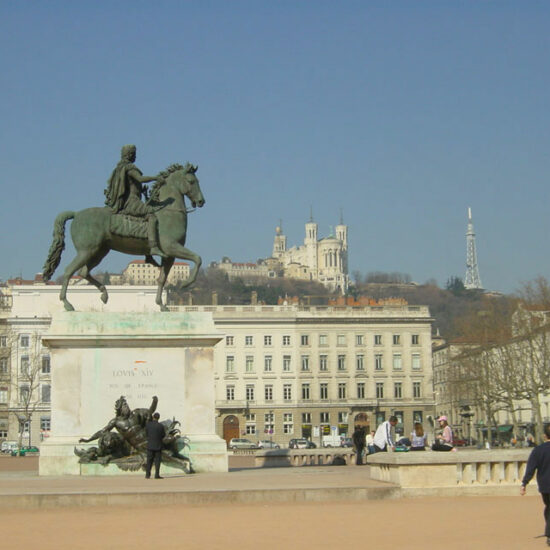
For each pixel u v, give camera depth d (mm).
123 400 21922
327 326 113562
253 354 111375
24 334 98188
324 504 17188
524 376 71438
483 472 18828
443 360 130625
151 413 21781
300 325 112688
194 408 22656
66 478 20719
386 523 14656
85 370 22453
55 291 99812
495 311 83000
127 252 23453
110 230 23016
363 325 114562
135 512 16188
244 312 111625
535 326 71562
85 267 23234
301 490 17703
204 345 22953
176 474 21719
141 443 21688
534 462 13375
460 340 108250
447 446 23922
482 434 101812
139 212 23219
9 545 12711
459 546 12469
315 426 111688
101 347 22578
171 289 168375
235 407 109812
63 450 21828
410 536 13367
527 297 76938
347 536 13359
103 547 12484
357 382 113562
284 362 112062
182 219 23469
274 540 13008
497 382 73375
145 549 12281
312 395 112312
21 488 17766
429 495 18312
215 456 22391
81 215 23156
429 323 115938
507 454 18812
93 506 16734
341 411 112875
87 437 22203
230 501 17266
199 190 23719
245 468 27469
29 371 96312
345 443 100562
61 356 22438
